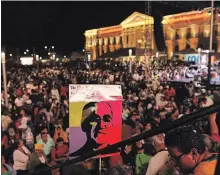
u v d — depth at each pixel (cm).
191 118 110
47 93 1540
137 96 1628
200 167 136
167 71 3309
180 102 1460
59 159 663
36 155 650
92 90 353
